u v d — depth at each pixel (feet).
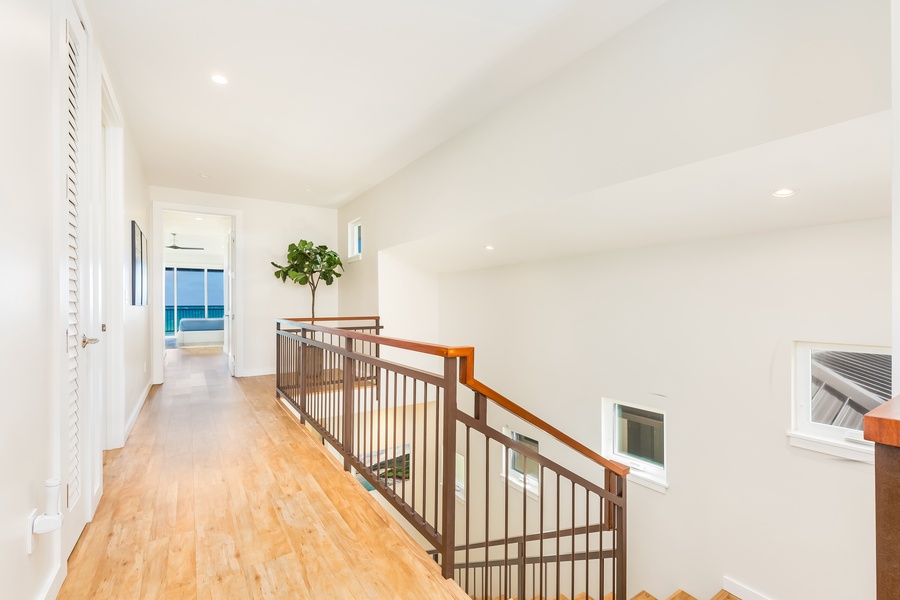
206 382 17.48
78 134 6.07
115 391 9.65
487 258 14.73
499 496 15.21
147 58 8.35
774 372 8.45
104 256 9.32
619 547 7.82
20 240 3.88
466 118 11.05
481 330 16.28
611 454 11.71
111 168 9.45
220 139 12.33
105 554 5.66
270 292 19.71
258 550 5.85
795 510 8.14
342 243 20.89
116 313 9.58
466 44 8.00
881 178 6.10
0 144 3.47
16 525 3.75
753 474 8.73
